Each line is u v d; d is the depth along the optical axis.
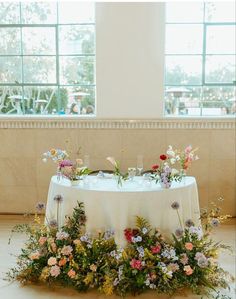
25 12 4.34
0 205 4.51
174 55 4.34
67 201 2.92
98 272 2.72
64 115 4.41
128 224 2.83
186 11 4.27
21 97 4.47
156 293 2.70
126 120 4.28
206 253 2.81
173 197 2.88
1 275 2.97
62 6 4.30
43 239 2.85
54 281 2.82
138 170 3.32
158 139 4.30
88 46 4.35
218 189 4.37
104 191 2.82
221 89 4.37
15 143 4.38
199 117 4.27
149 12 4.11
